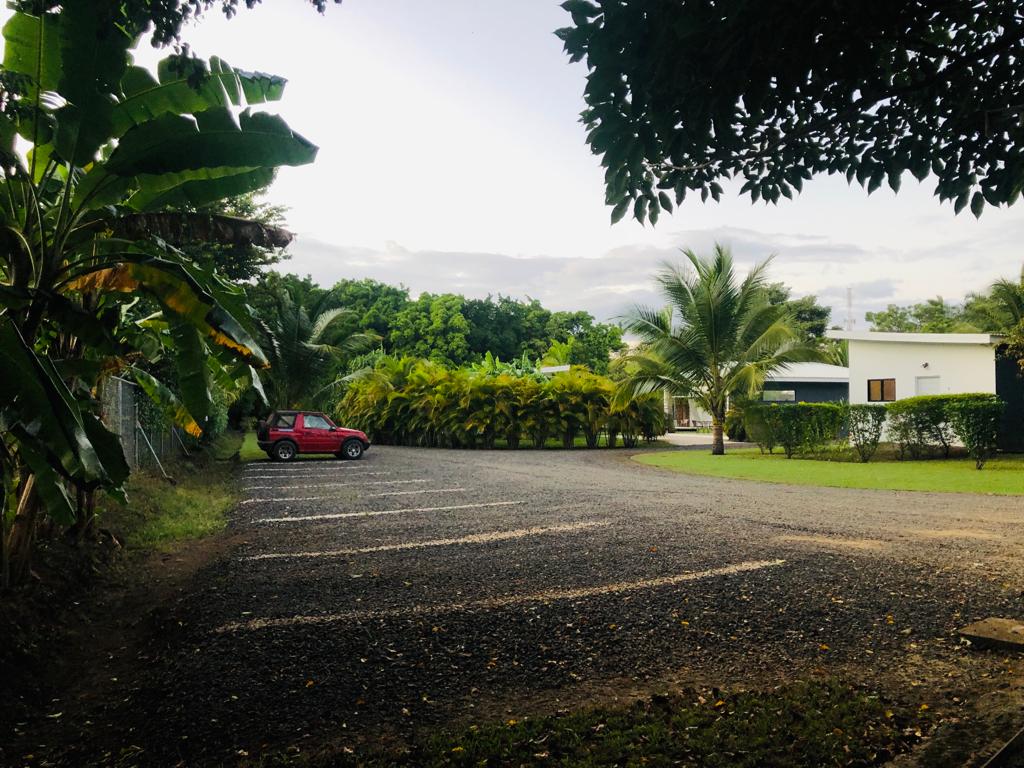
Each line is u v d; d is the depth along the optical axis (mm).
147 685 3859
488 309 61750
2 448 3873
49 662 4328
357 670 3969
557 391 27391
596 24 3508
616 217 4410
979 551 6719
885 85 3840
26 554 5332
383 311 57375
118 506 9008
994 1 3717
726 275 21656
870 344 21984
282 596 5555
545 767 2826
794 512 9500
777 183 4594
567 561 6633
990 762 2736
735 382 21531
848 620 4695
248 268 19641
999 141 4250
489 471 17156
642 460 20547
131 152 4512
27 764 3018
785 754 2873
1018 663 3900
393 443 31297
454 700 3561
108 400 9516
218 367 6492
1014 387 19109
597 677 3850
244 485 14297
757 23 3145
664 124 3590
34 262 4469
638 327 22609
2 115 4281
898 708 3342
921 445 17766
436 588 5734
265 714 3412
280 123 4629
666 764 2811
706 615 4852
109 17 3338
